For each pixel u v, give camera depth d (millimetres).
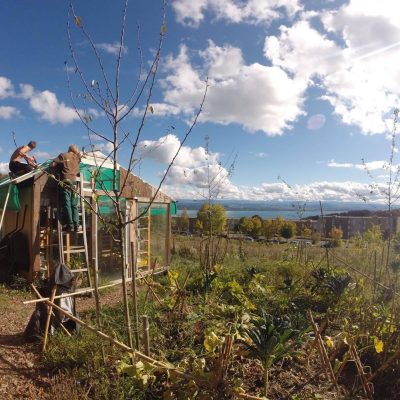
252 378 4195
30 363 4574
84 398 3725
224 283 7293
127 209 10336
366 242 11664
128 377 3920
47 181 9445
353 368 4535
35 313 5238
